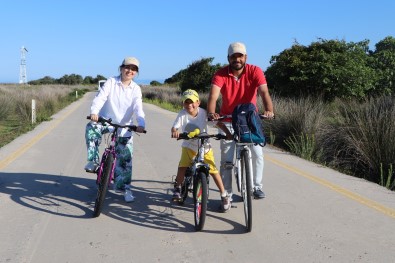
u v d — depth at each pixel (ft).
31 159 29.30
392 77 66.64
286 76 64.80
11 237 15.25
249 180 15.94
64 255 13.84
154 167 27.58
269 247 14.65
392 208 19.13
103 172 17.49
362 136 28.94
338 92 60.59
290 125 38.11
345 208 19.07
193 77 120.98
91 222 16.94
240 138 16.42
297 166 28.40
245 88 17.98
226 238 15.47
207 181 16.29
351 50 66.13
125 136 19.13
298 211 18.61
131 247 14.56
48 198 20.08
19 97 76.13
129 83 18.99
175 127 17.72
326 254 14.10
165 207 19.11
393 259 13.75
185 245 14.78
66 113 75.20
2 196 20.15
